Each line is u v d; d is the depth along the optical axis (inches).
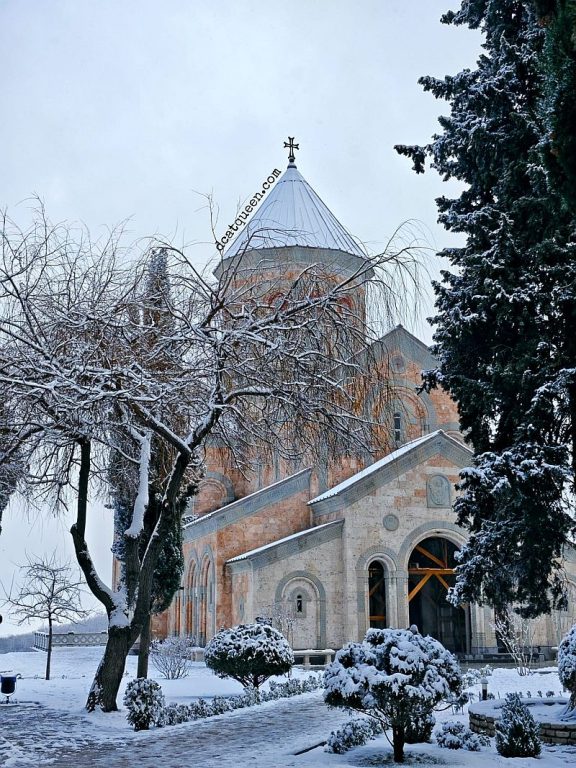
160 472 872.9
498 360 661.9
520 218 658.8
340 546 1344.7
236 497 1654.8
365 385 679.7
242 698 816.3
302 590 1316.4
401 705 486.6
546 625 1359.5
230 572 1434.5
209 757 518.6
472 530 701.3
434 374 713.6
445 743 539.5
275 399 665.6
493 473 628.7
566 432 650.2
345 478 1534.2
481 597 711.7
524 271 648.4
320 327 662.5
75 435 705.0
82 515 769.6
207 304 686.5
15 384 650.8
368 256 678.5
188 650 1405.0
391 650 503.2
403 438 1572.3
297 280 687.1
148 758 518.0
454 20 763.4
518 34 694.5
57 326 669.3
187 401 706.8
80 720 684.7
